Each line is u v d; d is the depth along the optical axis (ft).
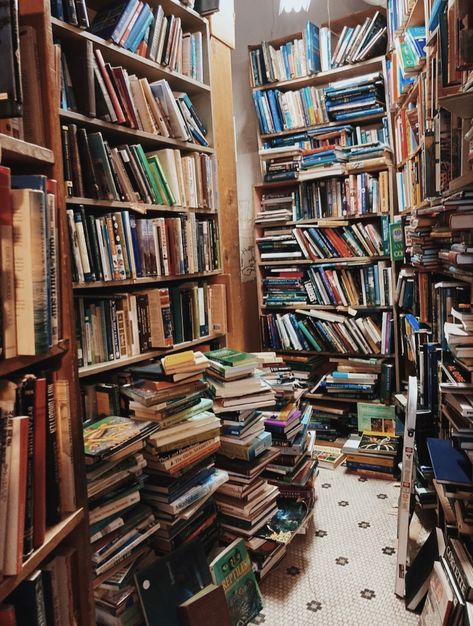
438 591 5.10
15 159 3.17
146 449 5.71
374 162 10.66
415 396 6.11
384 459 9.82
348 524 8.09
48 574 3.21
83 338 5.87
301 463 7.75
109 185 6.07
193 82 7.70
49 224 3.09
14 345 2.81
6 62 2.75
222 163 8.75
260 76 12.04
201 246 7.83
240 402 6.46
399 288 10.35
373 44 10.62
